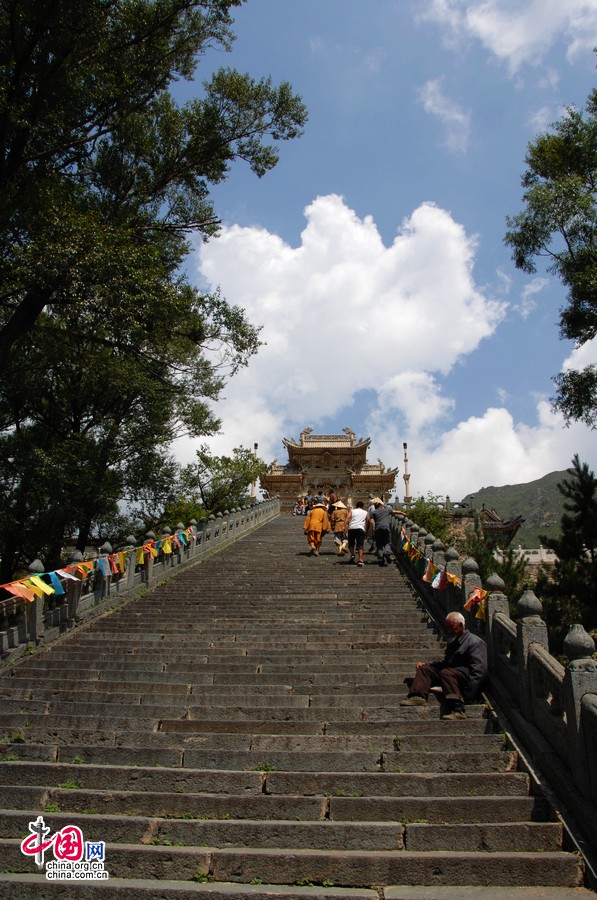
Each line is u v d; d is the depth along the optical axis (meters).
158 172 18.03
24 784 6.72
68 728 7.75
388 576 16.28
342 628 11.66
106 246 13.52
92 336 16.08
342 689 8.73
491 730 7.58
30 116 14.40
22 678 9.42
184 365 20.31
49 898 5.23
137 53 16.30
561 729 6.43
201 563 19.66
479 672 8.09
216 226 18.91
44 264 13.01
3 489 21.14
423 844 5.68
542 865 5.34
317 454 63.34
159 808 6.20
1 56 14.13
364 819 6.02
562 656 14.34
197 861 5.49
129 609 13.75
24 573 26.25
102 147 17.66
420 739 7.23
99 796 6.30
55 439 23.91
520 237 17.59
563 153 18.05
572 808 5.80
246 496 39.78
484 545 18.02
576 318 17.22
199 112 17.25
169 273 17.83
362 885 5.32
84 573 12.56
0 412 23.19
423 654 10.00
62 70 14.80
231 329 17.31
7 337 14.24
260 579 16.50
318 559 19.36
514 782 6.41
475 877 5.33
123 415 25.83
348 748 7.23
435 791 6.38
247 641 11.02
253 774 6.57
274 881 5.37
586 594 15.01
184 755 7.06
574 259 16.92
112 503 23.84
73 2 13.80
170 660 10.15
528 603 7.75
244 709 8.07
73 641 11.42
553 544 16.69
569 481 16.64
